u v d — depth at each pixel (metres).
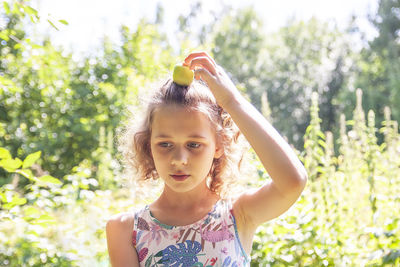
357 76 21.12
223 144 1.33
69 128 6.62
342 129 3.40
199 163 1.20
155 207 1.33
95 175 5.20
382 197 2.93
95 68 7.02
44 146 6.28
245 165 1.49
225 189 1.38
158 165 1.22
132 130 1.42
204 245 1.25
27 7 2.02
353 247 2.65
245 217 1.28
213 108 1.28
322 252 2.54
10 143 6.19
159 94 1.26
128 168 1.49
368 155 3.11
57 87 6.45
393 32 20.91
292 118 22.91
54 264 2.74
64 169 6.50
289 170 1.11
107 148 4.62
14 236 2.73
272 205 1.20
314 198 2.73
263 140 1.13
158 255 1.26
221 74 1.24
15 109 6.27
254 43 24.11
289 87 23.36
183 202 1.30
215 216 1.28
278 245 2.55
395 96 17.23
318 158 2.89
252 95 23.48
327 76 22.20
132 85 6.45
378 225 2.82
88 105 6.74
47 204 2.92
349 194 3.07
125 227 1.32
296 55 23.83
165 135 1.20
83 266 2.82
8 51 5.79
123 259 1.29
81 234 2.97
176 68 1.27
